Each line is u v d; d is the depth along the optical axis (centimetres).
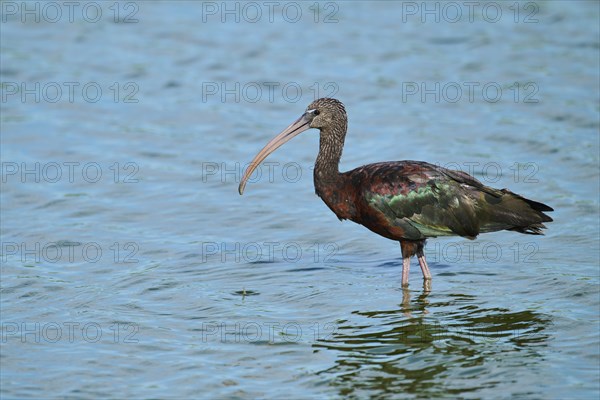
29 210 1933
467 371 1245
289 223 1864
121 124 2402
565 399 1162
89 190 2038
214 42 2892
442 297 1500
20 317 1462
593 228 1777
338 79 2648
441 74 2662
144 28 2994
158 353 1327
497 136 2280
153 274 1620
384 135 2314
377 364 1275
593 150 2167
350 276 1600
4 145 2269
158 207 1952
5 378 1264
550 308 1440
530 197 1944
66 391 1226
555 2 3103
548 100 2462
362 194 1559
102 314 1462
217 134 2353
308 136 2364
